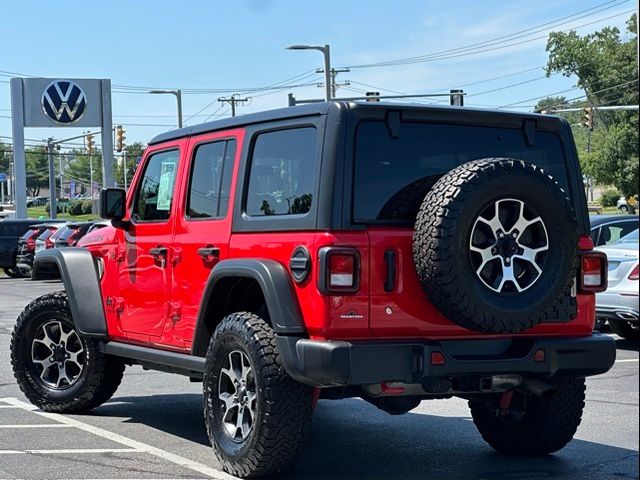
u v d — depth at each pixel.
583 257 6.27
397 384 5.73
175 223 7.02
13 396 9.38
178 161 7.15
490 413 6.95
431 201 5.58
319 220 5.68
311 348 5.59
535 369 6.00
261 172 6.28
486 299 5.56
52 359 8.46
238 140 6.50
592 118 41.19
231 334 6.11
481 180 5.53
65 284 8.05
